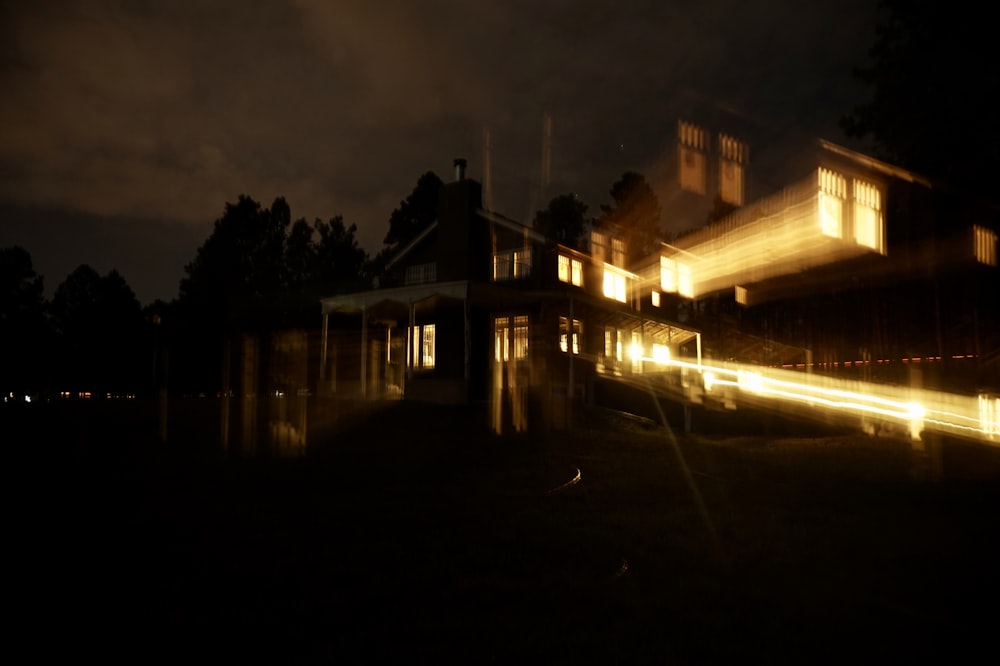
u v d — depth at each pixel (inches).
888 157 768.3
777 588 225.3
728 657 167.9
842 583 231.3
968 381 914.1
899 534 306.8
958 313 988.6
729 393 979.9
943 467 544.1
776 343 1712.6
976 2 614.2
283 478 406.9
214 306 1707.7
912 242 877.8
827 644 177.9
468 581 216.8
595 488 415.5
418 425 697.6
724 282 1855.3
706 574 238.5
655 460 562.3
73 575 214.1
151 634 169.8
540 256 992.2
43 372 1632.6
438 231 1058.7
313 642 166.9
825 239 1252.5
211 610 186.4
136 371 1587.1
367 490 380.5
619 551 264.5
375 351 1143.6
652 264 1529.3
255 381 1561.3
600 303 1018.1
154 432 605.9
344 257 1877.5
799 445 701.9
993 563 258.2
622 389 893.8
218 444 551.2
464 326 932.6
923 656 171.8
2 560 228.5
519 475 455.8
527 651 165.5
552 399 845.8
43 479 379.2
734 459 584.1
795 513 352.8
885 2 710.5
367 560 237.0
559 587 215.9
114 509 307.9
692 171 1681.8
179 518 293.6
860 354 1293.1
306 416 744.3
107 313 1705.2
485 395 994.1
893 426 863.1
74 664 152.6
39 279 1850.4
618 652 167.3
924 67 674.2
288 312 1585.9
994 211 703.7
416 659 158.9
